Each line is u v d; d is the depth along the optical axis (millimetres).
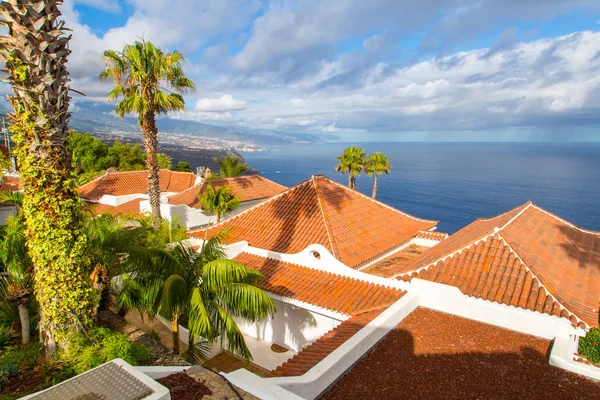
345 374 8906
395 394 8242
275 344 15586
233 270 10789
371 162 59250
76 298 10531
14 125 9383
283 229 18359
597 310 11406
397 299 12820
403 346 10227
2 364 10047
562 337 10281
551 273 13094
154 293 11328
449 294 12109
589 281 13750
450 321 11648
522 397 8289
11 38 8773
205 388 6730
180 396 6461
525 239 15242
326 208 19031
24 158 9539
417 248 20188
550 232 17984
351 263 15828
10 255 12633
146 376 6008
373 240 18438
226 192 26812
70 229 10336
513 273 12156
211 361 14523
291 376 7883
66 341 10336
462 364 9445
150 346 11820
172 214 27406
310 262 15422
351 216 19594
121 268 12367
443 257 13469
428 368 9258
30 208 9805
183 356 12203
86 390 5633
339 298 13328
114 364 6348
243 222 19656
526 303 11047
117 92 21719
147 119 22250
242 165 45531
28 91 9047
